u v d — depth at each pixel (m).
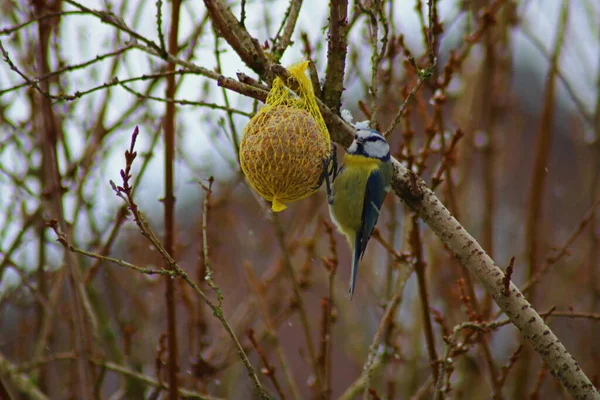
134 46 7.91
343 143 8.41
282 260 12.10
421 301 9.13
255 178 7.73
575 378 7.07
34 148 11.69
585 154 15.70
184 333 12.47
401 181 7.79
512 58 13.09
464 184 12.95
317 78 8.06
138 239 13.16
